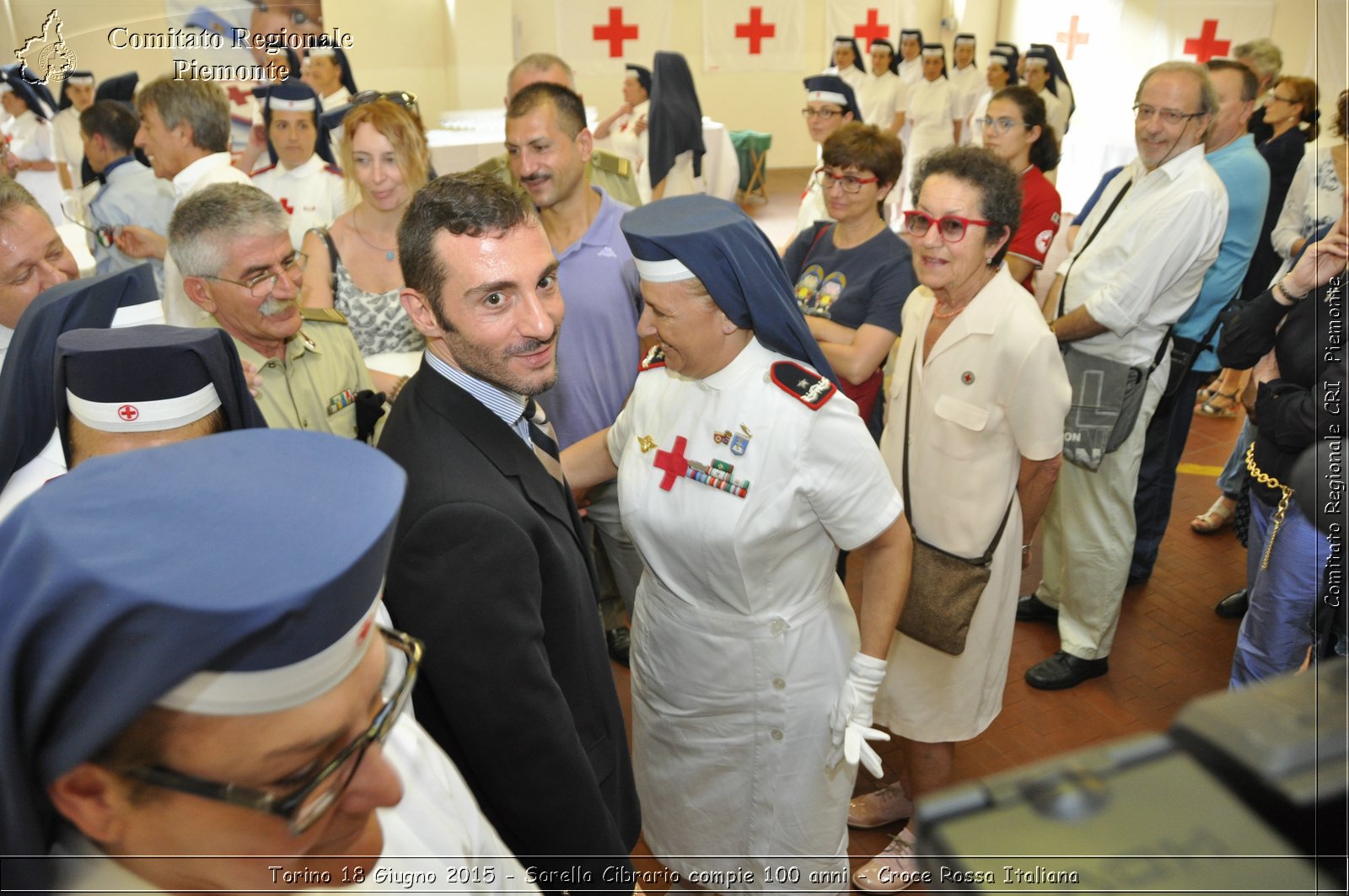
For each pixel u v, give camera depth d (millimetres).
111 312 1574
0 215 1887
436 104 7164
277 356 2002
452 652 1157
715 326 1525
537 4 7363
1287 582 1813
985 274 2094
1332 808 296
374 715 661
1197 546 3805
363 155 2549
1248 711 326
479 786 1297
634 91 5691
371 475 602
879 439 3156
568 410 2645
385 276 2672
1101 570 2859
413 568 1161
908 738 2248
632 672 1894
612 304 2605
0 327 1984
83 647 492
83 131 3430
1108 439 2701
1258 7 7020
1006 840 310
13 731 512
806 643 1676
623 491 1714
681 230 1431
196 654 508
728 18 8555
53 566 504
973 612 1936
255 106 4992
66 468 1344
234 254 1816
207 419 1258
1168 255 2572
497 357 1275
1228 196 2732
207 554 532
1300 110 3498
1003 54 7102
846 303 2830
